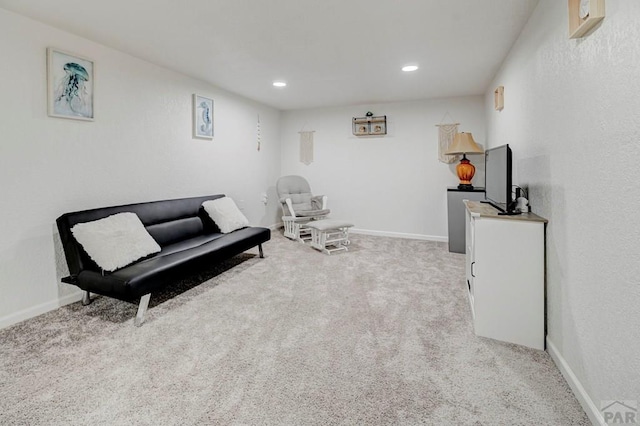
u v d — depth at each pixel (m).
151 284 2.21
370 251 4.20
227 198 3.90
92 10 2.15
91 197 2.71
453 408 1.41
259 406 1.43
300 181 5.27
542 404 1.44
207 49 2.85
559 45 1.67
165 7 2.11
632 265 1.07
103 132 2.79
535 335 1.90
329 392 1.52
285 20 2.30
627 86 1.08
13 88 2.20
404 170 5.01
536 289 1.89
